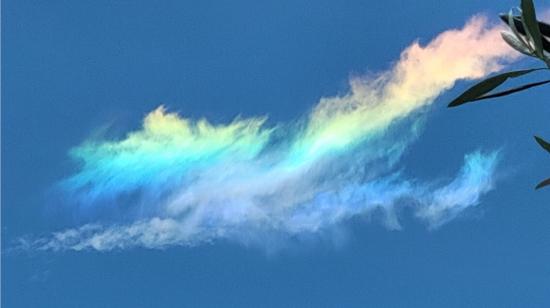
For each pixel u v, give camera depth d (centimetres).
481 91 169
